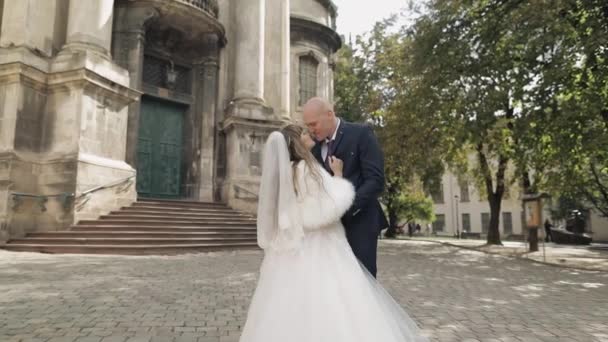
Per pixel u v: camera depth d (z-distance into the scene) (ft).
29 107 39.63
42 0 42.80
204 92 63.00
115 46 53.16
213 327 13.83
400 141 61.16
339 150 9.26
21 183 38.06
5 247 34.99
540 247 81.46
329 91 86.63
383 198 107.34
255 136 59.82
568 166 47.19
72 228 37.81
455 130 51.85
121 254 35.42
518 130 39.93
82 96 40.45
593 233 135.64
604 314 17.56
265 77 69.21
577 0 38.27
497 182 72.95
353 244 8.78
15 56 38.91
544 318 16.60
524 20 38.75
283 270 7.73
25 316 14.57
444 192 178.60
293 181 8.11
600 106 36.09
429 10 52.44
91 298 17.71
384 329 7.39
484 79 45.78
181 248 38.78
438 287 23.85
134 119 52.60
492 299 20.47
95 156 41.52
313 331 7.06
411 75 54.34
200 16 57.77
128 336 12.59
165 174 59.67
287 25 71.72
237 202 56.39
